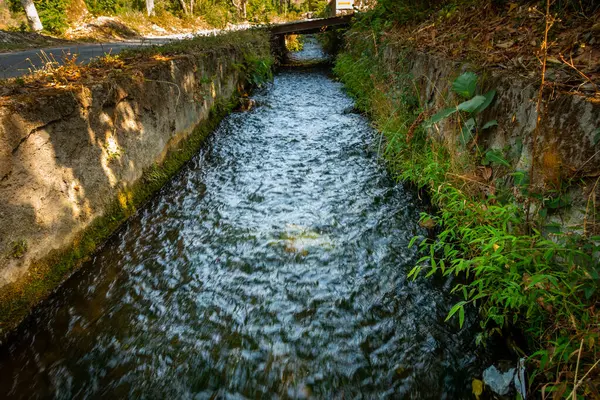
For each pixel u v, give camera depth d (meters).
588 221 1.74
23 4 11.00
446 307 2.27
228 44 7.26
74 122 2.48
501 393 1.71
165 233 3.03
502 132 2.58
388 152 4.33
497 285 2.08
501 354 1.93
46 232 2.28
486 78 2.79
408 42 5.43
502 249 1.99
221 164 4.33
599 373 1.39
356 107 6.47
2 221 1.96
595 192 1.74
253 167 4.24
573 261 1.73
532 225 2.10
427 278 2.52
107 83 2.86
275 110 6.63
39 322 2.15
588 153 1.79
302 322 2.21
